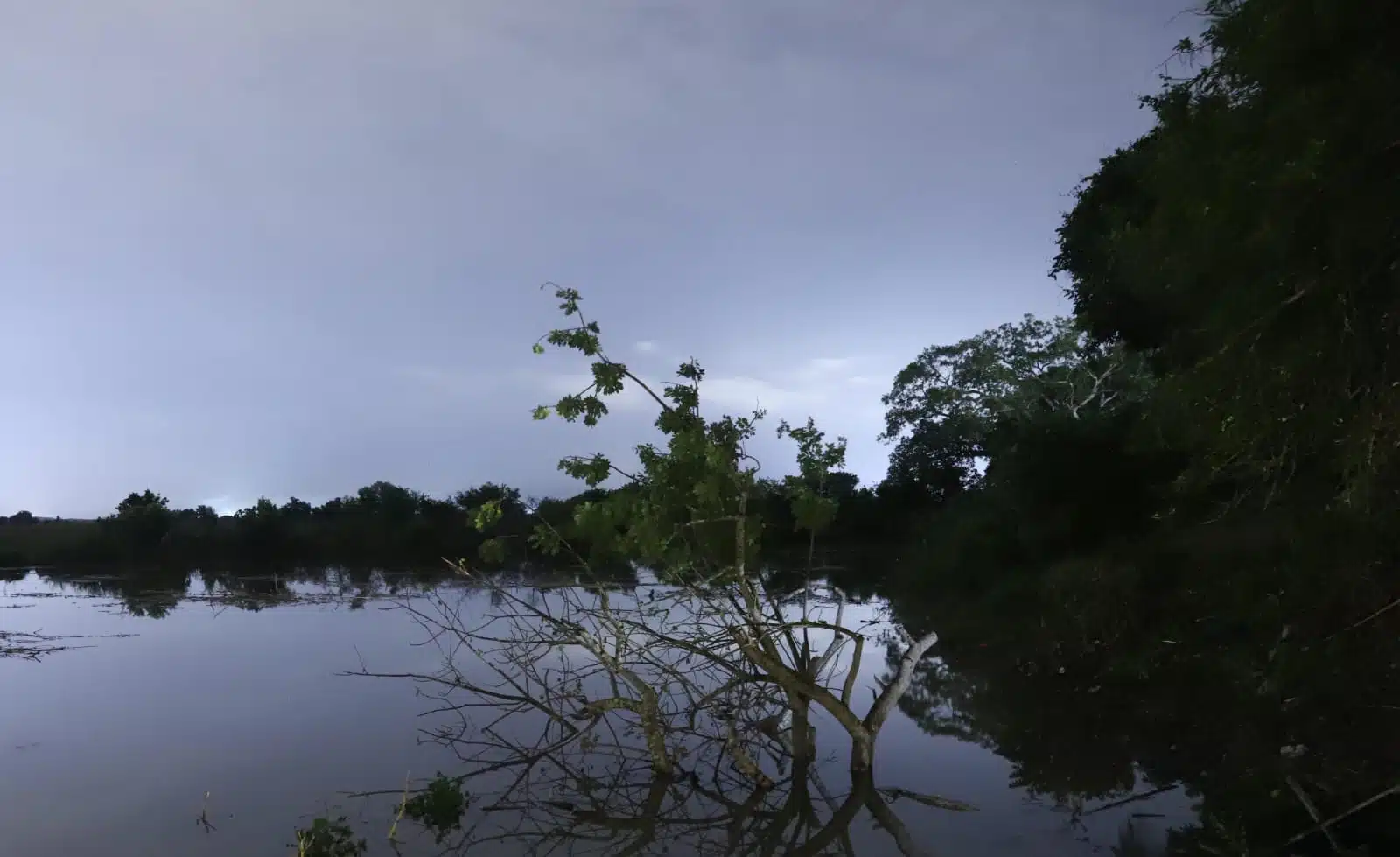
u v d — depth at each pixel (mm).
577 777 7383
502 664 11422
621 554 8234
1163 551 11164
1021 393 43281
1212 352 7234
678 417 8016
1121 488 15070
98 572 27422
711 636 7523
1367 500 6078
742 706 7625
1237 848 5551
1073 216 17750
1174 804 6645
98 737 8648
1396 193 5520
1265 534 8859
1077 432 15945
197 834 6176
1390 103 5508
